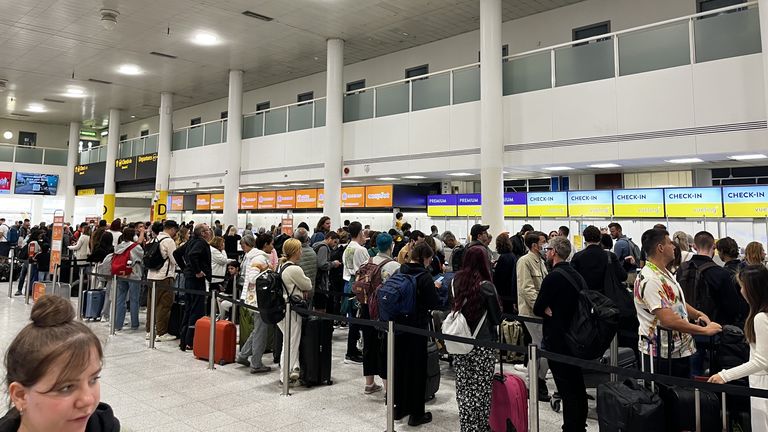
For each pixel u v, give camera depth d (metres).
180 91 20.64
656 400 2.94
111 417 1.44
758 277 2.71
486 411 3.61
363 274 4.98
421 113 12.11
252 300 5.79
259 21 13.30
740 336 3.54
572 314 3.43
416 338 4.18
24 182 25.70
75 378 1.19
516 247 7.62
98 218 22.30
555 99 9.98
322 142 14.45
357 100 13.75
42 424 1.17
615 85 9.23
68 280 10.99
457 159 11.34
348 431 4.01
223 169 17.59
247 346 5.86
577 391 3.42
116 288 7.82
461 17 13.09
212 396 4.83
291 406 4.58
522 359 6.04
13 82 19.48
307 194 16.59
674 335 3.35
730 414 3.57
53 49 15.62
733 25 8.05
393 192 14.03
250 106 20.94
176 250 6.97
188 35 14.34
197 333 6.23
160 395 4.84
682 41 8.55
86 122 27.69
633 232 10.40
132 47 15.38
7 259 14.48
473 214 12.70
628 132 9.01
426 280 4.18
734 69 7.97
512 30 13.73
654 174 11.66
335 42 14.52
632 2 11.72
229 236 10.98
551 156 9.95
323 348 5.24
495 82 10.53
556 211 11.41
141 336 7.49
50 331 1.20
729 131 7.96
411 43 15.12
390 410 3.93
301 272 5.11
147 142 21.45
